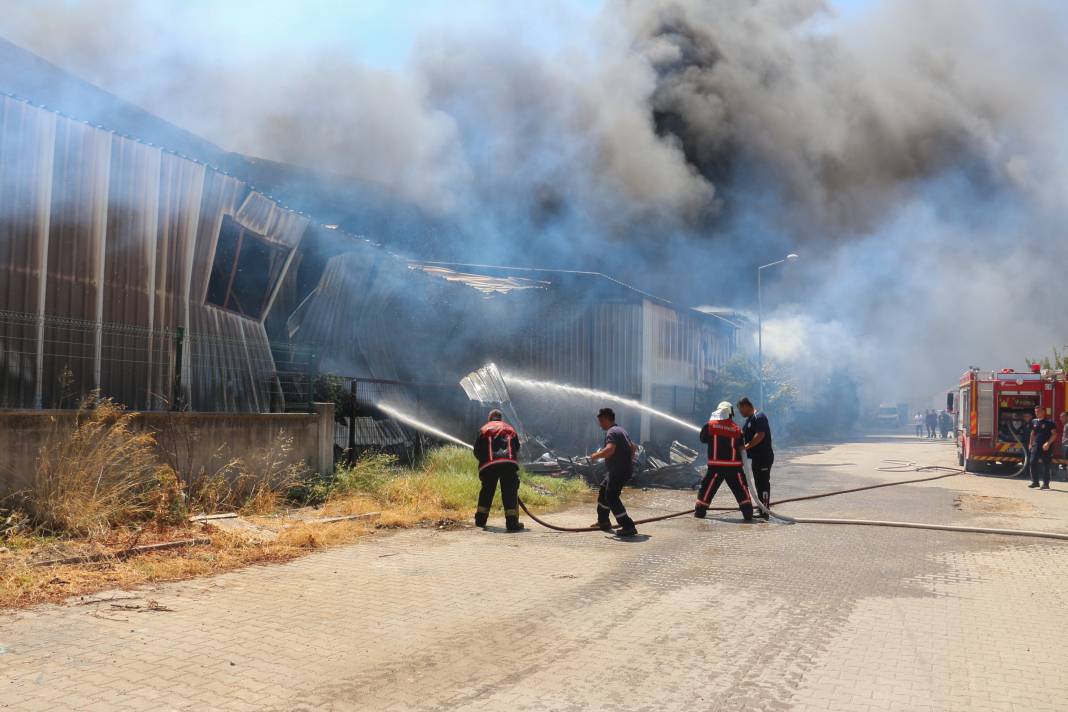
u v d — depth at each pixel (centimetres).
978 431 1856
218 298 1134
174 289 1007
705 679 427
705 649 480
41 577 600
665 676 432
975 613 569
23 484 753
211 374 1073
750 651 476
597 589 635
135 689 396
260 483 1012
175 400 998
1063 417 1748
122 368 926
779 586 651
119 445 822
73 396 863
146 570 650
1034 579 687
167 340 989
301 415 1091
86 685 398
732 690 411
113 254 915
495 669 440
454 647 479
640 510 1170
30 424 760
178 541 743
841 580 677
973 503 1284
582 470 1471
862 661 459
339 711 378
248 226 1155
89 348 884
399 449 1424
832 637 507
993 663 457
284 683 412
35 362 823
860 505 1249
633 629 521
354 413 1234
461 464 1307
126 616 524
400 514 981
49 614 521
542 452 1602
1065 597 620
